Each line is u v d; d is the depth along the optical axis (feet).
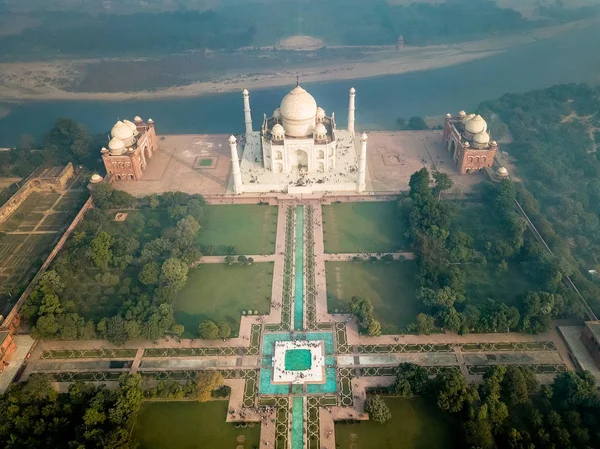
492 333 453.99
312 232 584.40
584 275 515.91
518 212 591.37
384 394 402.11
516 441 349.00
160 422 384.47
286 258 545.44
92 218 599.57
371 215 611.88
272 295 497.87
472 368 422.82
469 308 453.58
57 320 446.60
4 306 488.02
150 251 529.45
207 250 548.72
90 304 486.79
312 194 649.20
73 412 382.83
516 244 524.11
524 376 387.55
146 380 417.28
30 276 515.91
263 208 627.05
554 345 442.50
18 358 434.30
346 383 412.57
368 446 366.02
